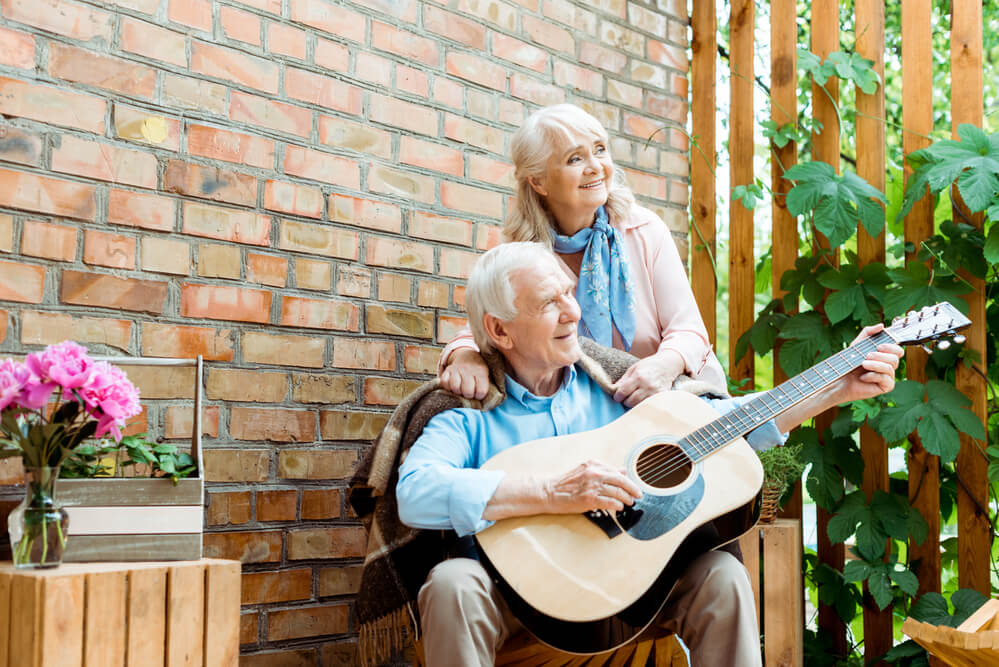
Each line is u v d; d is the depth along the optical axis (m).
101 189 2.02
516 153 2.41
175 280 2.12
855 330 2.83
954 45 2.77
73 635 1.46
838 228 2.73
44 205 1.93
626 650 1.87
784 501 2.91
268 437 2.25
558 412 1.99
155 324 2.09
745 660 1.70
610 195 2.50
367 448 2.44
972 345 2.67
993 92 4.18
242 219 2.23
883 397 2.68
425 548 1.93
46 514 1.54
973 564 2.65
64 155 1.97
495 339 1.98
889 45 4.21
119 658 1.50
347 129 2.44
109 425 1.61
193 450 1.77
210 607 1.61
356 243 2.45
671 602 1.82
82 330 1.98
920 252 2.74
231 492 2.18
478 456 1.94
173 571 1.57
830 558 2.89
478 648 1.66
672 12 3.35
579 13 3.05
